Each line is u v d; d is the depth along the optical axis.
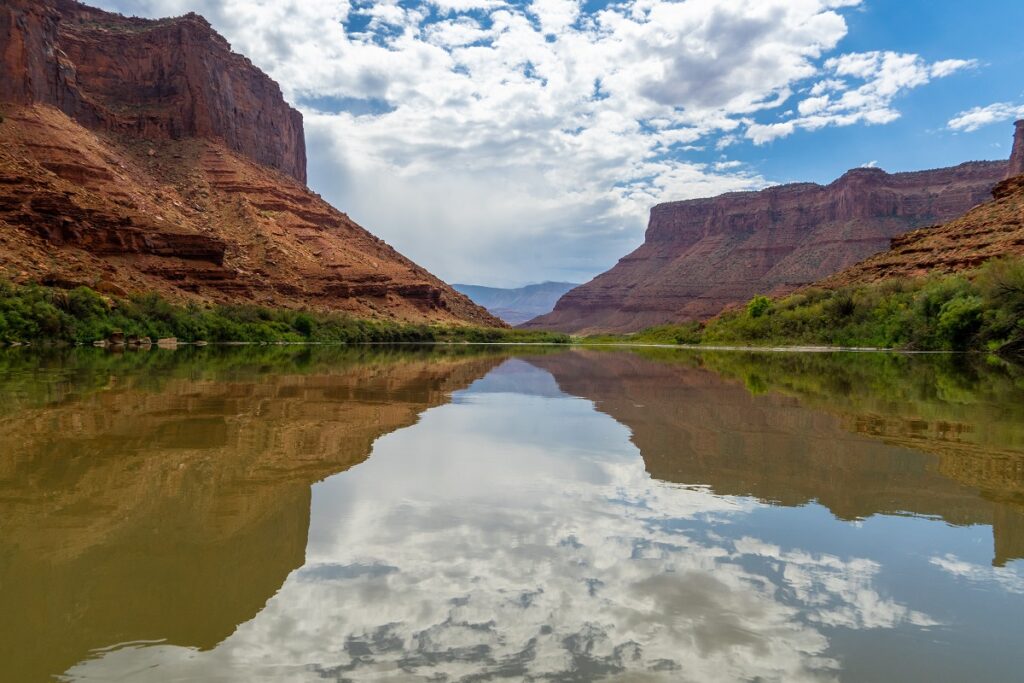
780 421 11.10
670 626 3.31
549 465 7.36
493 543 4.59
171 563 4.11
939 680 2.81
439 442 8.87
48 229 64.00
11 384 16.42
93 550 4.31
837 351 55.25
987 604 3.64
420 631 3.22
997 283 43.28
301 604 3.52
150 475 6.49
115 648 3.02
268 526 4.90
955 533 4.89
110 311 52.59
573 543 4.60
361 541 4.59
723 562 4.24
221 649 3.02
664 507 5.59
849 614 3.48
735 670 2.87
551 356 46.78
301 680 2.75
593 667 2.89
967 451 8.20
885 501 5.81
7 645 3.02
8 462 6.99
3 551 4.26
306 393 15.38
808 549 4.51
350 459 7.56
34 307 44.62
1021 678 2.82
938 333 52.47
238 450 7.91
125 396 13.82
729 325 95.19
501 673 2.82
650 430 10.09
